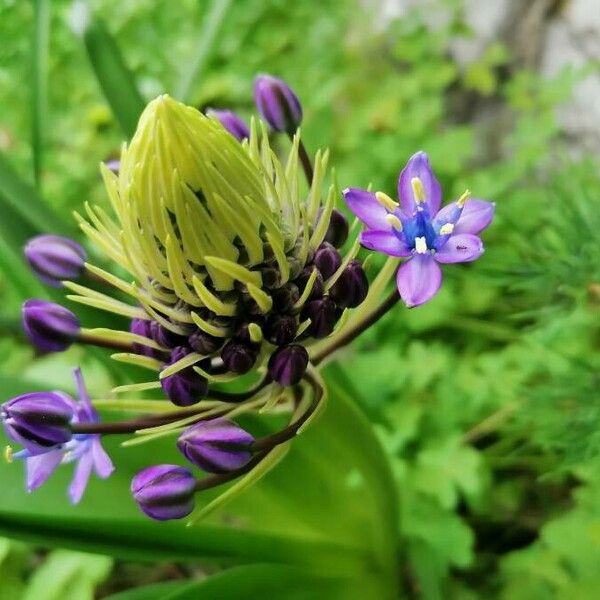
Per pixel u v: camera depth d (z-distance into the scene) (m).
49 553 0.19
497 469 0.18
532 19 0.24
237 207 0.09
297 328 0.09
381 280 0.10
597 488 0.14
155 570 0.19
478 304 0.19
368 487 0.13
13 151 0.26
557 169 0.21
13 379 0.13
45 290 0.13
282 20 0.28
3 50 0.24
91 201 0.25
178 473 0.09
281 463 0.13
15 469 0.12
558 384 0.14
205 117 0.08
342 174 0.21
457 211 0.09
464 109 0.25
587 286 0.14
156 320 0.10
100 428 0.10
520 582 0.15
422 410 0.17
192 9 0.28
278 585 0.13
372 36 0.26
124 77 0.15
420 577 0.14
